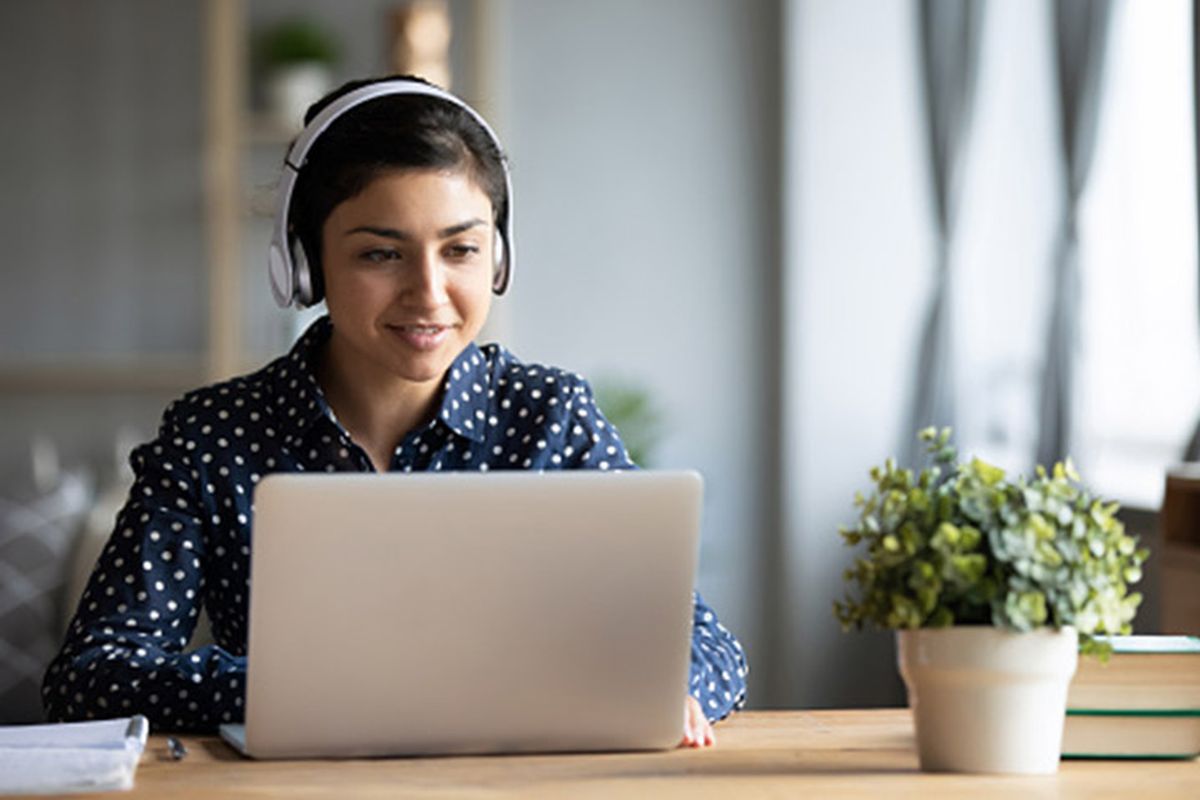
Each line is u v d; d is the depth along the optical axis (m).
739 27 6.95
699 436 6.95
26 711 4.97
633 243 6.98
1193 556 3.92
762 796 1.77
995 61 6.39
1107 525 1.84
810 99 6.67
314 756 1.96
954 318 6.32
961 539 1.81
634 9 6.96
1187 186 5.76
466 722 1.96
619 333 6.97
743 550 6.93
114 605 2.33
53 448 6.81
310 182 2.32
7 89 6.87
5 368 6.58
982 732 1.85
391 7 6.82
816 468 6.70
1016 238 6.38
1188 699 1.95
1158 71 5.84
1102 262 6.04
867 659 6.68
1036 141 6.32
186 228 6.93
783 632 6.77
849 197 6.67
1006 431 6.36
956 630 1.83
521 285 6.95
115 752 1.85
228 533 2.43
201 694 2.16
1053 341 5.73
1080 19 5.54
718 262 6.96
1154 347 5.90
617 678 1.98
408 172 2.26
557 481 1.91
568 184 6.96
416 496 1.88
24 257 6.89
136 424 6.82
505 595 1.93
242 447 2.45
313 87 6.68
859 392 6.69
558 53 6.95
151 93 6.91
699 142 6.96
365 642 1.92
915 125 6.66
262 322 6.85
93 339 6.91
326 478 1.87
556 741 1.99
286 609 1.89
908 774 1.87
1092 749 1.95
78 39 6.89
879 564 1.83
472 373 2.53
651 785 1.82
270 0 6.82
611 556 1.94
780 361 6.91
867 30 6.68
